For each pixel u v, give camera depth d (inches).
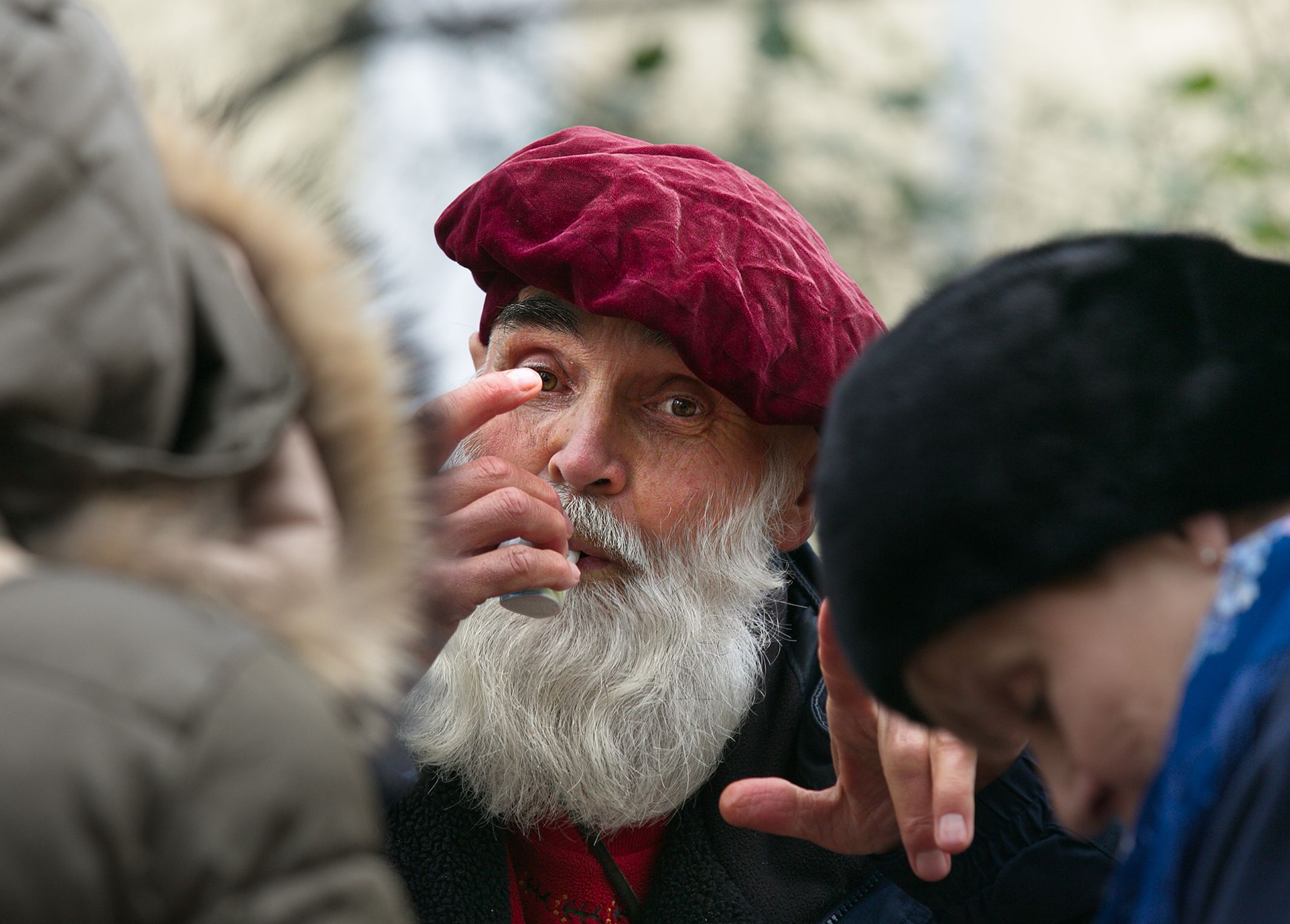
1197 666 111.2
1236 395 117.1
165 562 99.4
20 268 94.2
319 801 93.6
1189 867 107.9
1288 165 420.5
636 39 459.8
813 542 318.3
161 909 86.8
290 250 117.4
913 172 508.4
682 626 241.3
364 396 116.2
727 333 229.5
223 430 104.4
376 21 414.9
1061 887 210.1
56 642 88.6
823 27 522.3
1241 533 119.7
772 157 482.3
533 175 237.9
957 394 120.4
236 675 91.7
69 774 84.9
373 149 408.5
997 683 124.8
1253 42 448.1
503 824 237.9
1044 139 519.2
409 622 120.3
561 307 243.6
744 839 236.1
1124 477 115.0
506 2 421.4
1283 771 100.3
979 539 117.6
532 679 234.7
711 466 248.1
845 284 253.6
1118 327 120.6
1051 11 579.2
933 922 228.4
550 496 226.2
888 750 186.7
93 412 97.2
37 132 96.1
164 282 99.9
